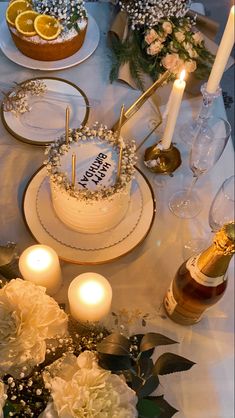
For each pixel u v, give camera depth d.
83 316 1.07
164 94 1.40
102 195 1.10
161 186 1.32
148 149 1.33
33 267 1.09
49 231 1.23
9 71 1.44
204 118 1.31
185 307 1.12
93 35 1.48
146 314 1.18
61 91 1.40
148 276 1.22
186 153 1.36
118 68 1.42
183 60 1.38
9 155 1.33
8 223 1.25
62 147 1.15
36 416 0.99
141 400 0.95
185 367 0.96
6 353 0.94
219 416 1.12
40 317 0.96
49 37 1.37
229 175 1.35
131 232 1.24
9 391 0.99
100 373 0.92
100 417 0.89
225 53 1.16
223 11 2.39
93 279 1.08
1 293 0.98
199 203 1.31
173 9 1.39
